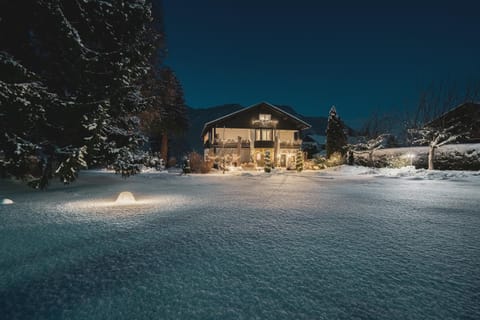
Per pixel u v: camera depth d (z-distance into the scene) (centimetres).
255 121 3425
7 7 820
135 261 293
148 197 795
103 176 1717
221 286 234
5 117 784
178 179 1538
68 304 205
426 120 2398
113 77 1015
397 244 357
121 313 193
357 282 244
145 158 1209
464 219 513
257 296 217
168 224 461
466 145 2008
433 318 187
